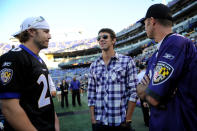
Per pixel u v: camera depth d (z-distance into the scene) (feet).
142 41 128.26
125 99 6.11
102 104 6.18
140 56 106.73
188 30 79.46
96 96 6.42
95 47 163.63
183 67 3.15
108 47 6.51
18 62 3.63
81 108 24.20
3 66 3.48
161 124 3.29
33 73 3.96
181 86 3.20
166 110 3.24
